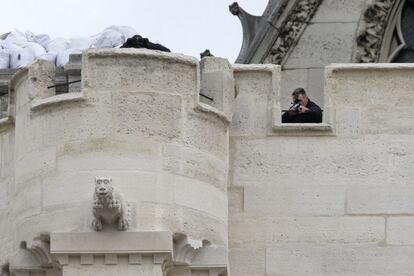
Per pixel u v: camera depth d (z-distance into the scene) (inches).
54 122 2087.8
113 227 2054.6
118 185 2065.7
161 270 2054.6
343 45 2640.3
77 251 2050.9
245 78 2134.6
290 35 2645.2
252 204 2118.6
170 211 2066.9
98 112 2080.5
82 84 2085.4
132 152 2073.1
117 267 2053.4
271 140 2126.0
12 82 2128.4
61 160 2078.0
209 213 2081.7
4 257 2121.1
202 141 2092.8
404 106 2128.4
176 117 2085.4
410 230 2112.5
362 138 2124.8
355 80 2129.7
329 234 2113.7
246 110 2129.7
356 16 2645.2
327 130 2124.8
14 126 2134.6
